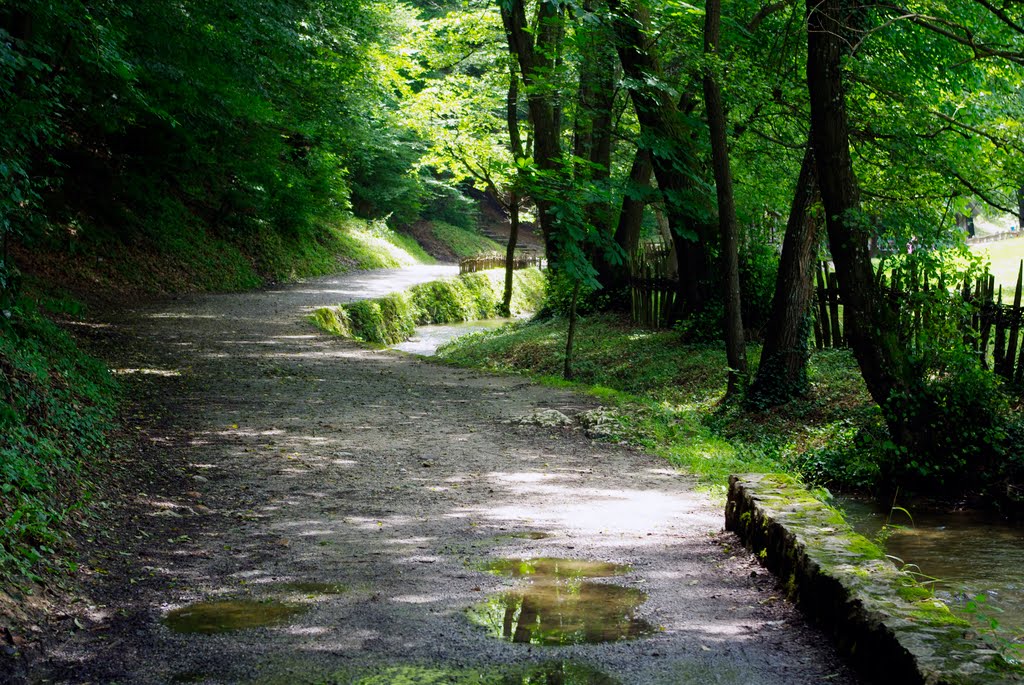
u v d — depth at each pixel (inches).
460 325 1475.1
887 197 584.4
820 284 667.4
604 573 232.2
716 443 465.7
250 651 174.2
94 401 409.1
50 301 530.6
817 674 161.3
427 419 490.0
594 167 668.7
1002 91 657.6
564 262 681.0
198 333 776.3
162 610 198.7
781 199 819.4
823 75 420.2
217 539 262.1
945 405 409.7
